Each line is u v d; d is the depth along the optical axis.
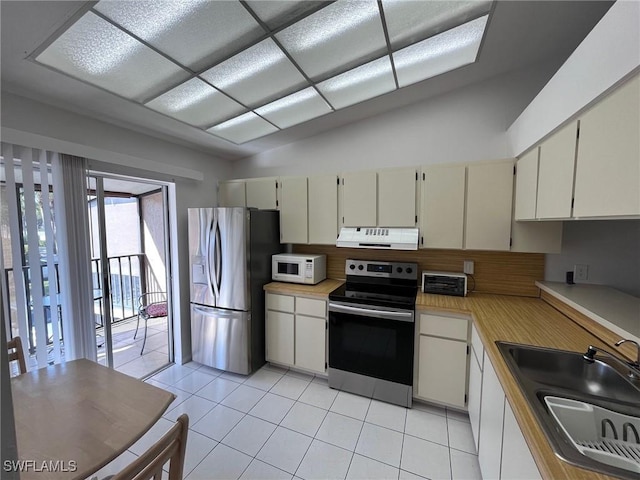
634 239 2.02
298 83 2.13
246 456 1.81
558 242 2.05
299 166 3.27
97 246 2.58
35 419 1.15
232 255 2.69
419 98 2.63
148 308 3.46
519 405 1.03
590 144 1.21
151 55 1.62
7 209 1.79
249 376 2.74
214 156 3.40
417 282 2.67
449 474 1.67
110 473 1.74
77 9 1.23
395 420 2.12
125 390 1.35
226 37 1.57
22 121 1.82
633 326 1.33
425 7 1.56
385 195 2.53
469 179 2.24
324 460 1.78
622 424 1.07
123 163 2.29
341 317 2.43
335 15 1.53
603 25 1.10
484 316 1.89
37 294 1.84
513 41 1.94
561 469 0.77
